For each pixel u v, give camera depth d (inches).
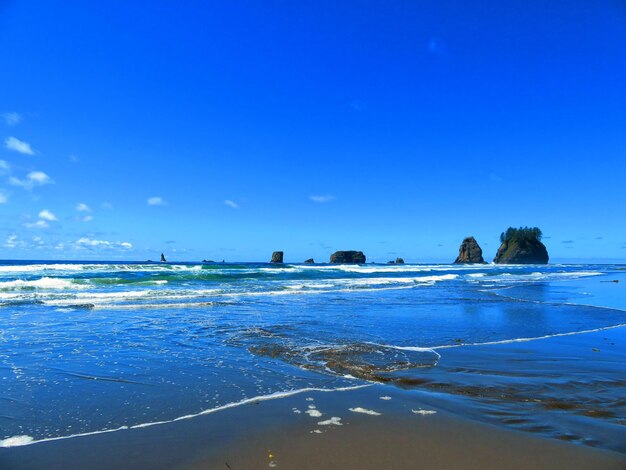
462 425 163.6
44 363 248.8
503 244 5605.3
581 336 362.9
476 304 593.0
